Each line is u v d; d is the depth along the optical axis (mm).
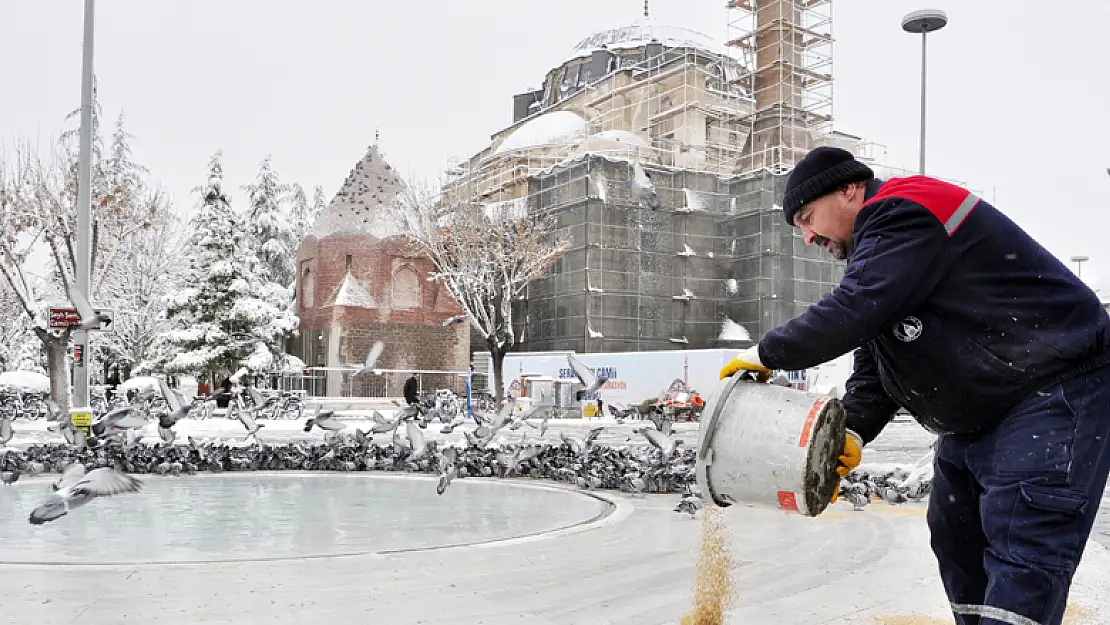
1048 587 2107
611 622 4105
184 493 9852
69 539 6617
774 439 2410
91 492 4305
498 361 38688
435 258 41906
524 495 9719
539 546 6164
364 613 4246
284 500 9203
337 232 44188
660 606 4422
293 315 44094
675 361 34000
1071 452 2186
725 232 52500
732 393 2543
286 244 60188
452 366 44906
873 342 2521
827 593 4711
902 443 22875
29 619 4105
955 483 2621
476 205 41906
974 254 2277
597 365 36375
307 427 11367
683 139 56688
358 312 43219
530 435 23266
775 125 55250
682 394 32125
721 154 58906
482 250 39844
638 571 5301
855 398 2869
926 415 2492
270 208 60031
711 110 57594
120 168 46656
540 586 4871
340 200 44781
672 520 7508
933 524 2742
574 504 8883
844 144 58688
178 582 4914
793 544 6320
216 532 6953
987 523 2264
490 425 10805
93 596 4566
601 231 48844
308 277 45969
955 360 2314
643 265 50000
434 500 9219
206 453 12508
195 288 39469
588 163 48938
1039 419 2242
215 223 39781
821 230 2676
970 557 2672
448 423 12711
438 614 4242
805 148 55062
